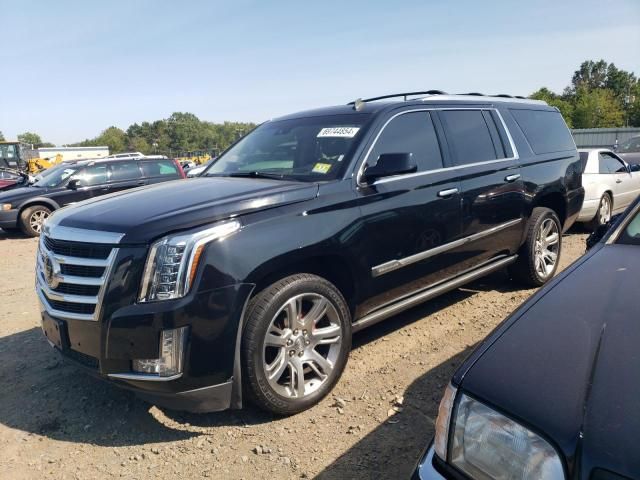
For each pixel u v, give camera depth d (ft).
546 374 5.24
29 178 58.34
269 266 9.54
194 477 8.62
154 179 41.27
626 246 8.45
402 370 11.87
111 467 8.97
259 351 9.48
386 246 11.64
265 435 9.66
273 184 11.13
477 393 5.27
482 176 14.19
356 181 11.34
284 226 9.89
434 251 12.81
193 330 8.79
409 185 12.21
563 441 4.52
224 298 9.01
